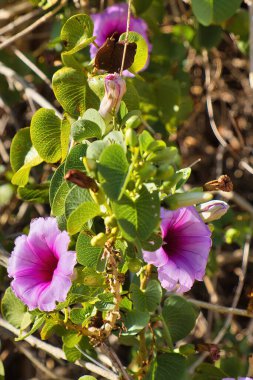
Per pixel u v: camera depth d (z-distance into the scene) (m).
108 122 0.54
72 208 0.51
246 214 0.81
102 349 0.63
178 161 0.72
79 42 0.60
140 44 0.59
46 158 0.59
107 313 0.54
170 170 0.48
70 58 0.60
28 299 0.52
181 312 0.60
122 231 0.47
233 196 0.81
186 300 0.60
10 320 0.61
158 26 0.82
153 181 0.50
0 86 0.83
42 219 0.53
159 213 0.47
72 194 0.51
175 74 0.82
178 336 0.60
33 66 0.78
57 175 0.54
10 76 0.76
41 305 0.51
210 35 0.79
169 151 0.48
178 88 0.76
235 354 0.75
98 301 0.54
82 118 0.54
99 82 0.58
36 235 0.53
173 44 0.81
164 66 0.81
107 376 0.59
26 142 0.63
